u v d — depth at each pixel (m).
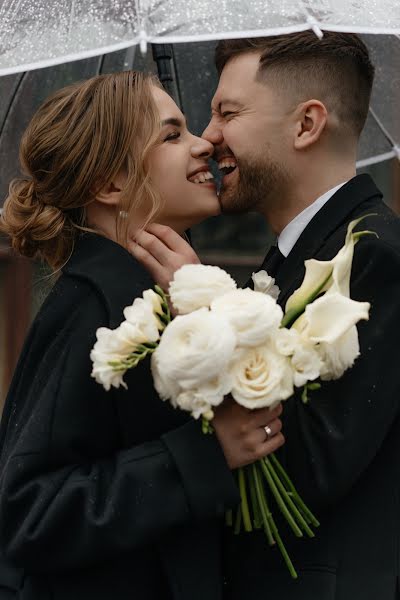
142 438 2.94
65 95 3.27
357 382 2.87
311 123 3.35
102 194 3.21
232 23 3.08
